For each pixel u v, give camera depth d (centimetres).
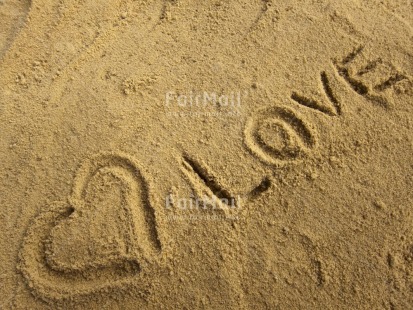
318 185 29
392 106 32
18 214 28
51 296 26
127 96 32
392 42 35
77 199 28
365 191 29
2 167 29
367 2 36
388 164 30
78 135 30
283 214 28
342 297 27
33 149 30
